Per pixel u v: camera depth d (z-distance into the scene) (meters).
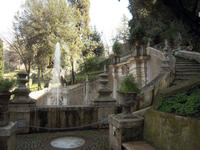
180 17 4.51
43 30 22.38
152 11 5.36
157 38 20.42
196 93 3.60
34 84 26.28
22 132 5.57
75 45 25.53
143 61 11.26
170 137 2.98
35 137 5.26
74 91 15.88
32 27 22.92
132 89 4.09
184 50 12.98
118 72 15.34
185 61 10.76
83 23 29.84
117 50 16.09
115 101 6.67
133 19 22.66
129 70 12.95
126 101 4.14
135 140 3.95
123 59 15.73
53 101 15.08
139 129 4.02
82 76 24.88
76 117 6.13
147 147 3.47
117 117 4.18
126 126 3.88
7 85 3.46
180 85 4.25
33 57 23.16
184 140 2.64
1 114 3.35
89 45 31.02
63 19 24.25
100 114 6.37
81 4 29.70
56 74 23.72
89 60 24.28
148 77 11.10
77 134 5.63
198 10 6.04
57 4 24.08
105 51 37.62
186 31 5.20
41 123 5.79
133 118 4.08
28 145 4.54
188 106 3.00
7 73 38.19
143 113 4.68
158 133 3.38
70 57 25.72
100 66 28.61
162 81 6.61
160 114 3.36
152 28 19.34
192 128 2.49
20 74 5.93
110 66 16.48
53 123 5.89
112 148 4.25
